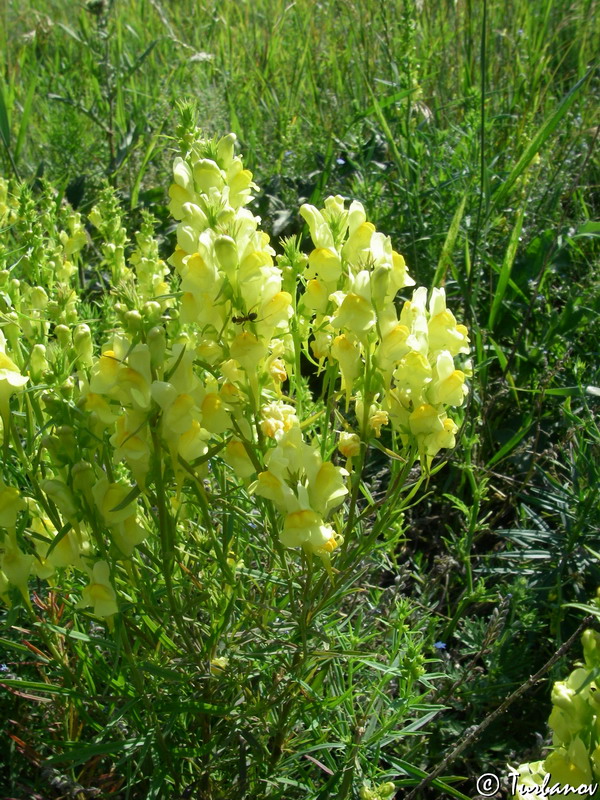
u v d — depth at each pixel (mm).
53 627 232
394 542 276
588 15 773
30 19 937
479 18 698
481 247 506
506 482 423
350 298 217
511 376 448
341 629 305
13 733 283
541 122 650
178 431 201
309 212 236
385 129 552
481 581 332
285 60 816
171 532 220
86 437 209
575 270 538
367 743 257
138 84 779
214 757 259
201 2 903
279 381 243
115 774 274
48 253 332
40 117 766
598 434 346
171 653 258
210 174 233
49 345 234
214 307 214
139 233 392
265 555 299
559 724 189
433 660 275
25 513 225
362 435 231
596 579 350
